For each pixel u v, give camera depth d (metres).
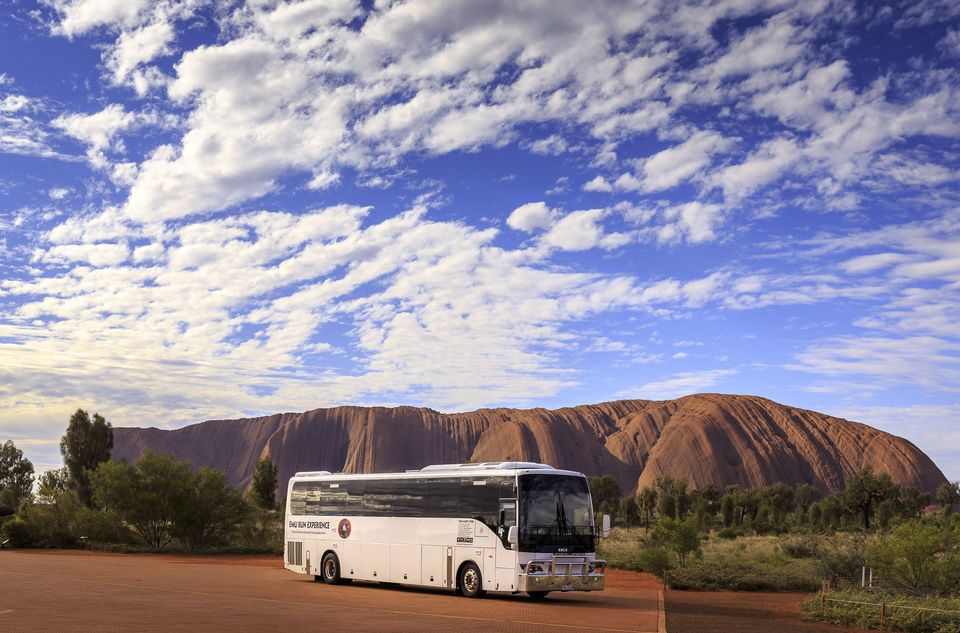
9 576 30.23
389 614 20.56
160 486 53.88
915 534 28.27
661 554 39.47
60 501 58.78
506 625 18.95
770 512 131.00
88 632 15.91
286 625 17.70
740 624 21.44
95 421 99.12
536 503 25.00
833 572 33.22
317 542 31.64
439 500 27.23
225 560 45.91
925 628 21.38
